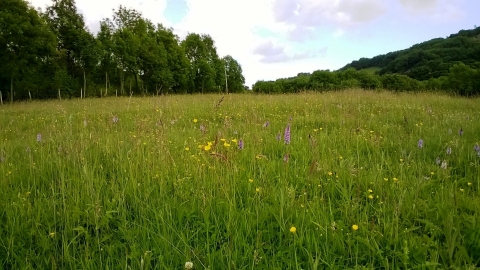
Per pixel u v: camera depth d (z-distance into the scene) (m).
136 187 3.52
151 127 6.58
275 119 8.37
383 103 11.83
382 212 2.94
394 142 5.54
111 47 33.31
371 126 7.20
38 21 26.39
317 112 9.87
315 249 2.46
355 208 2.94
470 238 2.46
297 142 5.62
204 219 2.91
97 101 18.08
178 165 4.19
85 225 2.98
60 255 2.46
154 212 2.96
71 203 3.12
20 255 2.52
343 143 5.55
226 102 12.88
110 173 4.16
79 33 31.42
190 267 2.14
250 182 3.63
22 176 4.02
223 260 2.35
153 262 2.49
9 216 2.92
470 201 3.05
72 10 32.25
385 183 3.59
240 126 6.95
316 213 2.92
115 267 2.38
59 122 9.40
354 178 3.76
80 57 31.75
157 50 38.19
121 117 9.98
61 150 4.57
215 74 51.34
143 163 4.07
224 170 3.91
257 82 58.53
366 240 2.44
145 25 40.56
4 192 3.45
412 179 3.70
